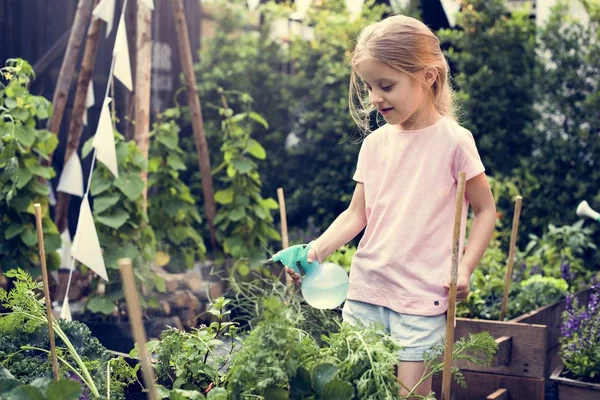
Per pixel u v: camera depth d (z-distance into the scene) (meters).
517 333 2.94
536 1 6.25
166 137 4.31
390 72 2.26
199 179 5.70
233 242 4.40
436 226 2.34
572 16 5.84
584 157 5.36
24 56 5.46
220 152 5.82
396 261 2.35
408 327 2.30
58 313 3.74
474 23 5.68
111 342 3.35
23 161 3.72
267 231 4.59
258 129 6.09
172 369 2.41
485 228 2.32
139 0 4.06
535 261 4.36
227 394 1.94
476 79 5.56
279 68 6.45
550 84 5.48
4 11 5.38
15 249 3.72
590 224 5.15
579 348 3.10
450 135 2.36
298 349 1.89
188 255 4.27
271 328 1.86
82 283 4.04
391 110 2.31
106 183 3.74
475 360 2.14
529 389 2.91
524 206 5.24
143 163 3.87
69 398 1.74
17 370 2.22
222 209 4.56
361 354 1.90
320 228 5.85
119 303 3.61
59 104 4.12
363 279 2.43
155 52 5.53
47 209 3.85
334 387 1.81
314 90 6.05
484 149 5.55
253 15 6.86
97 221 3.69
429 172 2.36
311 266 2.40
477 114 5.58
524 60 5.63
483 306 3.47
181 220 4.38
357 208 2.58
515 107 5.62
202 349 2.31
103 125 3.40
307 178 6.09
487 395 2.98
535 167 5.40
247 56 6.14
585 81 5.43
